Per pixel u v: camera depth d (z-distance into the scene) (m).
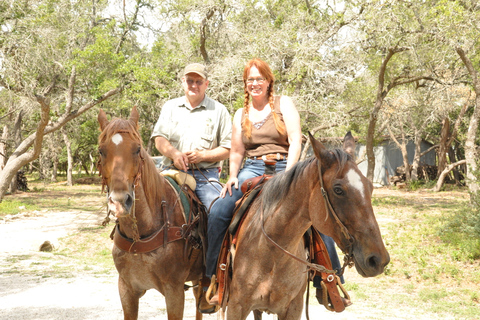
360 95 22.28
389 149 34.66
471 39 13.83
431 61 16.64
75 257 10.08
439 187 26.69
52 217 16.28
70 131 37.00
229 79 17.50
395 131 34.19
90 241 11.86
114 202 2.58
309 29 18.16
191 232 3.40
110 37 18.88
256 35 18.03
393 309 6.41
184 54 20.25
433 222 12.73
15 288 6.84
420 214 15.29
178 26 20.94
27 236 12.19
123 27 20.28
